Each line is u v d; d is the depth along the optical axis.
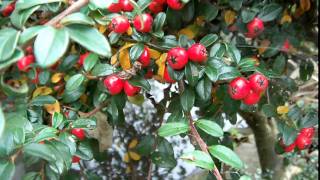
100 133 0.24
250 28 0.22
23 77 0.18
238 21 0.22
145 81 0.18
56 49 0.09
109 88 0.18
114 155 0.34
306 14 0.26
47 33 0.09
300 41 0.26
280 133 0.21
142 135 0.31
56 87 0.21
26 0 0.11
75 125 0.17
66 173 0.19
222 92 0.20
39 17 0.17
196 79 0.17
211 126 0.17
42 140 0.15
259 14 0.22
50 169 0.16
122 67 0.18
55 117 0.17
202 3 0.22
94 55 0.18
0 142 0.12
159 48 0.18
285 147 0.21
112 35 0.17
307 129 0.20
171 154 0.21
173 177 0.34
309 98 0.28
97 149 0.21
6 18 0.17
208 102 0.20
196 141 0.17
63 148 0.16
